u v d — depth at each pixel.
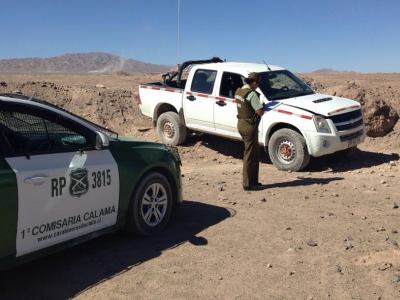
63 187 3.82
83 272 3.97
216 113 8.64
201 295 3.62
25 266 4.07
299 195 6.18
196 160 9.16
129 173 4.39
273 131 8.10
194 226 5.01
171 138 9.76
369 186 6.59
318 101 7.95
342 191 6.37
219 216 5.34
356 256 4.22
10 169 3.49
